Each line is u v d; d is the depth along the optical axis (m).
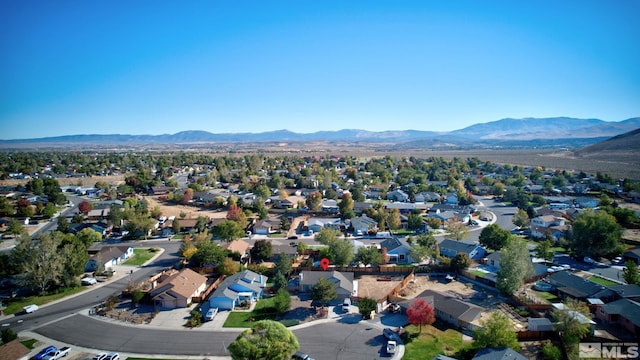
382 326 57.22
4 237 105.62
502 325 48.09
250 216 125.81
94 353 50.44
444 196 165.62
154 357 49.41
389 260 87.81
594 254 84.12
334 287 66.69
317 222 115.56
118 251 89.00
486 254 88.38
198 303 65.81
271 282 75.12
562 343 50.31
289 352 43.12
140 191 180.12
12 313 62.09
